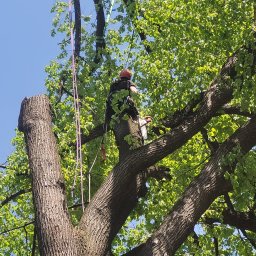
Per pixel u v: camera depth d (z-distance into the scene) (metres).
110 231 9.82
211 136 16.56
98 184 15.02
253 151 13.55
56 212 9.35
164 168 12.72
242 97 11.27
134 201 10.59
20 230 19.56
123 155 10.71
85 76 14.14
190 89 14.95
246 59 10.93
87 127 13.84
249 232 17.33
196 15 16.33
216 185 10.27
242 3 15.16
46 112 10.94
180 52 16.12
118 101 11.57
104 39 15.02
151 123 13.48
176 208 10.03
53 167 9.97
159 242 9.62
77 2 13.90
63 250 8.98
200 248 15.19
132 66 15.93
